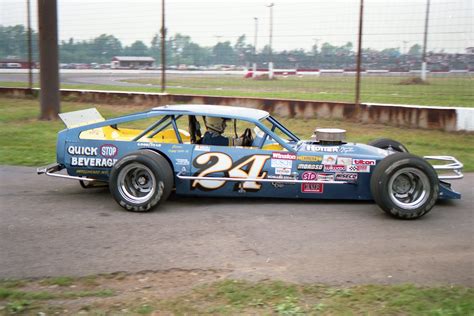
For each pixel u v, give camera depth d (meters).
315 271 4.26
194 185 6.15
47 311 3.56
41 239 4.98
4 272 4.20
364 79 17.19
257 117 6.34
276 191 6.15
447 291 3.82
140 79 28.11
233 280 4.04
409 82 17.78
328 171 6.05
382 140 7.31
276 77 21.69
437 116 11.08
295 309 3.54
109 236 5.09
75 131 6.41
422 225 5.51
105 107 14.92
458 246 4.88
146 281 4.06
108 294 3.82
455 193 6.18
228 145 6.50
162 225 5.44
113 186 5.87
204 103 13.96
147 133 6.38
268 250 4.74
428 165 5.62
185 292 3.86
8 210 5.93
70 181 7.34
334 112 12.31
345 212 5.95
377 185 5.63
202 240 4.99
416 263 4.45
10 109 14.67
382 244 4.91
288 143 6.43
